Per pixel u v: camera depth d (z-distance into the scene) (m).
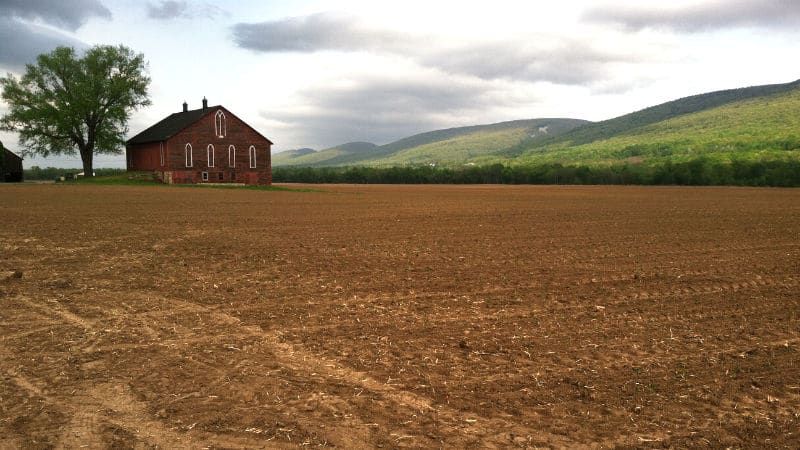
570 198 61.44
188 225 27.36
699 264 17.80
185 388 7.73
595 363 8.93
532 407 7.36
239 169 81.25
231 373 8.29
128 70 87.56
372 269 16.47
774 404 7.55
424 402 7.44
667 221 32.28
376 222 30.78
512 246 21.53
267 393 7.61
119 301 12.37
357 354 9.20
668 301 13.00
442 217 34.56
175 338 9.87
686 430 6.81
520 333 10.42
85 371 8.30
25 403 7.22
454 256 19.00
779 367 8.85
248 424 6.74
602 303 12.75
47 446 6.17
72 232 23.64
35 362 8.63
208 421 6.79
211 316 11.27
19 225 25.88
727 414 7.23
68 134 85.69
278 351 9.30
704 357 9.25
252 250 19.72
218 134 79.25
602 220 32.88
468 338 10.09
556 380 8.23
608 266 17.36
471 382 8.12
